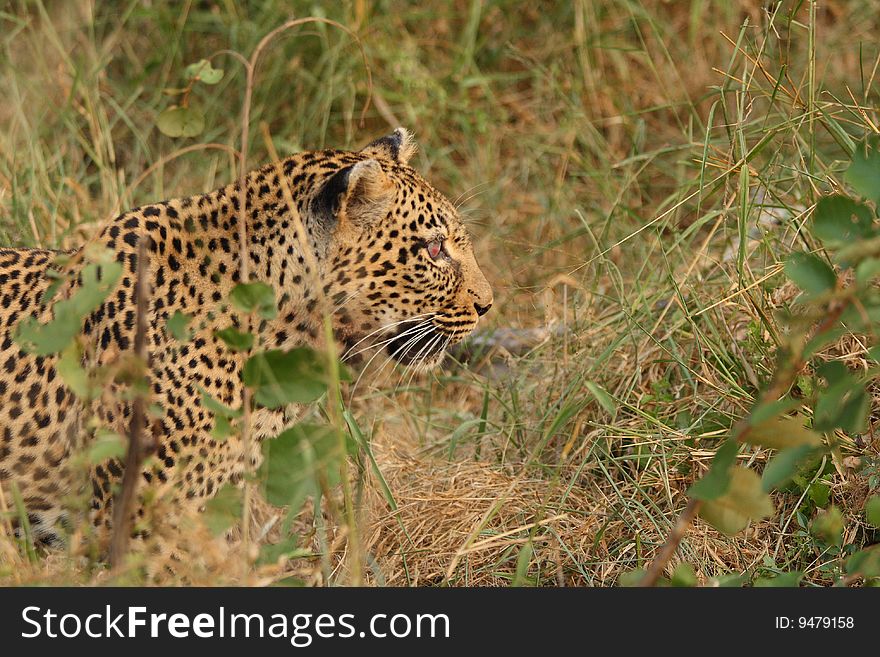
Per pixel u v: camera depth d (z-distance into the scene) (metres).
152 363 7.08
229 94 13.36
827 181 8.66
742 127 9.38
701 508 5.70
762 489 5.56
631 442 8.87
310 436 5.96
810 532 7.66
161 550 7.02
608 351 8.84
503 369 10.73
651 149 13.03
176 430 7.11
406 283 7.87
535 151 13.04
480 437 9.50
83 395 5.66
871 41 12.84
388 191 7.62
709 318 9.07
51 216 10.70
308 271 7.51
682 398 8.93
